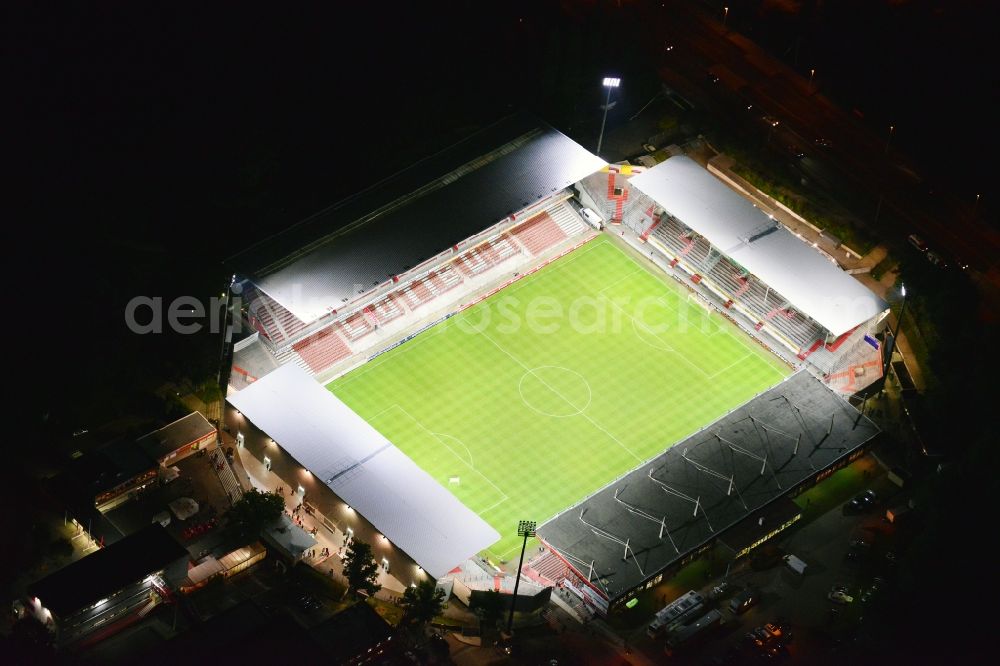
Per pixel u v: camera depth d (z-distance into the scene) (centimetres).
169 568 17975
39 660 17112
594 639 18125
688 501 19288
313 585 18438
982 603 18412
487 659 17838
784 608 18550
